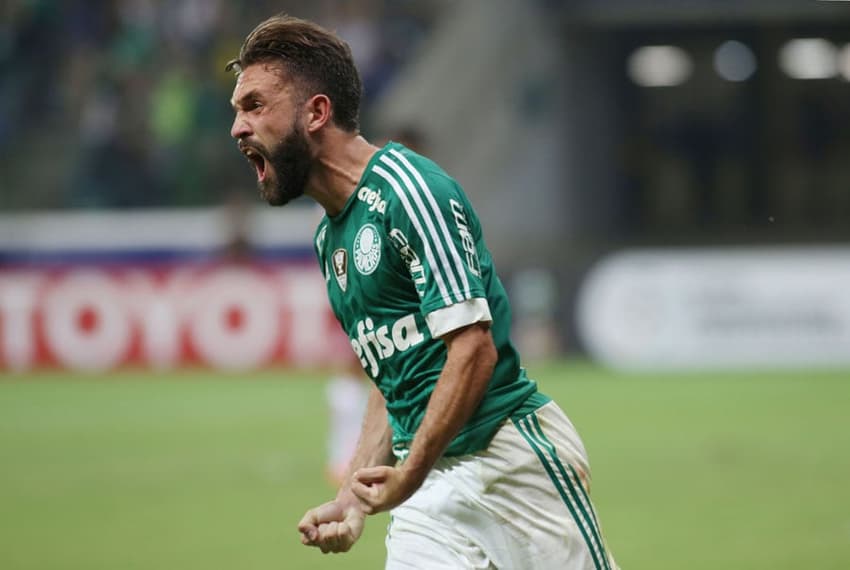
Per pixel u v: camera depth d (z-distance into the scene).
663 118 73.75
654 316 63.06
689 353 62.78
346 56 13.27
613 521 29.09
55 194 78.19
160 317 65.75
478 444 13.37
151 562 25.75
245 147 13.20
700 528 28.16
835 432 42.75
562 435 13.64
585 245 63.91
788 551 25.66
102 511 31.56
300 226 65.00
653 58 73.25
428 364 13.18
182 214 70.56
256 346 65.12
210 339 65.38
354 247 13.16
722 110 74.00
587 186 72.62
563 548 13.45
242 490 34.19
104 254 66.44
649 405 50.16
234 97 13.20
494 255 64.56
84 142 79.38
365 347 13.59
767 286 62.19
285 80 13.03
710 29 72.69
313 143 13.17
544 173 72.00
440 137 73.69
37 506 32.38
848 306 61.50
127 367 66.06
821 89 73.81
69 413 51.97
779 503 30.92
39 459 40.50
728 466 36.47
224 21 82.00
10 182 78.56
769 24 72.62
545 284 63.94
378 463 14.38
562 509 13.49
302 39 13.05
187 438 44.47
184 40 81.50
